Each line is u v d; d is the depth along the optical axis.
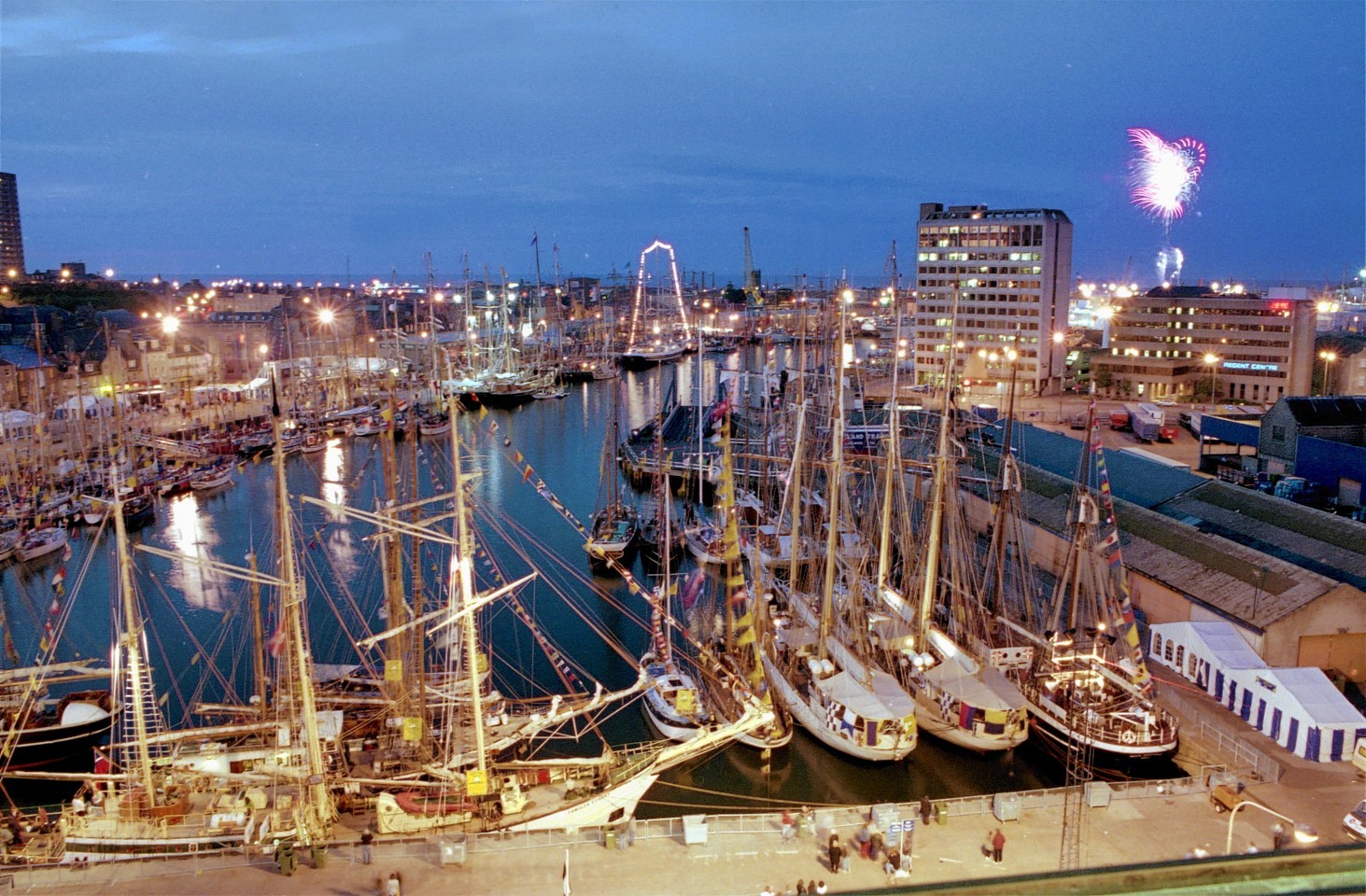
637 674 80.44
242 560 109.06
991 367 199.00
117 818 51.62
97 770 59.34
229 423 180.12
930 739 67.00
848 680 66.25
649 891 45.78
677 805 60.69
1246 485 114.75
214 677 79.00
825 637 71.38
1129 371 190.38
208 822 51.66
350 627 88.62
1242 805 51.94
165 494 137.38
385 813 51.72
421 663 61.03
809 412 117.19
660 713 68.25
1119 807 52.50
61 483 135.88
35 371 161.88
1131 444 145.38
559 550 112.56
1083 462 82.38
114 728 69.31
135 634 51.88
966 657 69.75
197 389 184.75
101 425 144.38
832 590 77.94
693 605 80.25
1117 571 74.62
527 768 57.25
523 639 87.06
